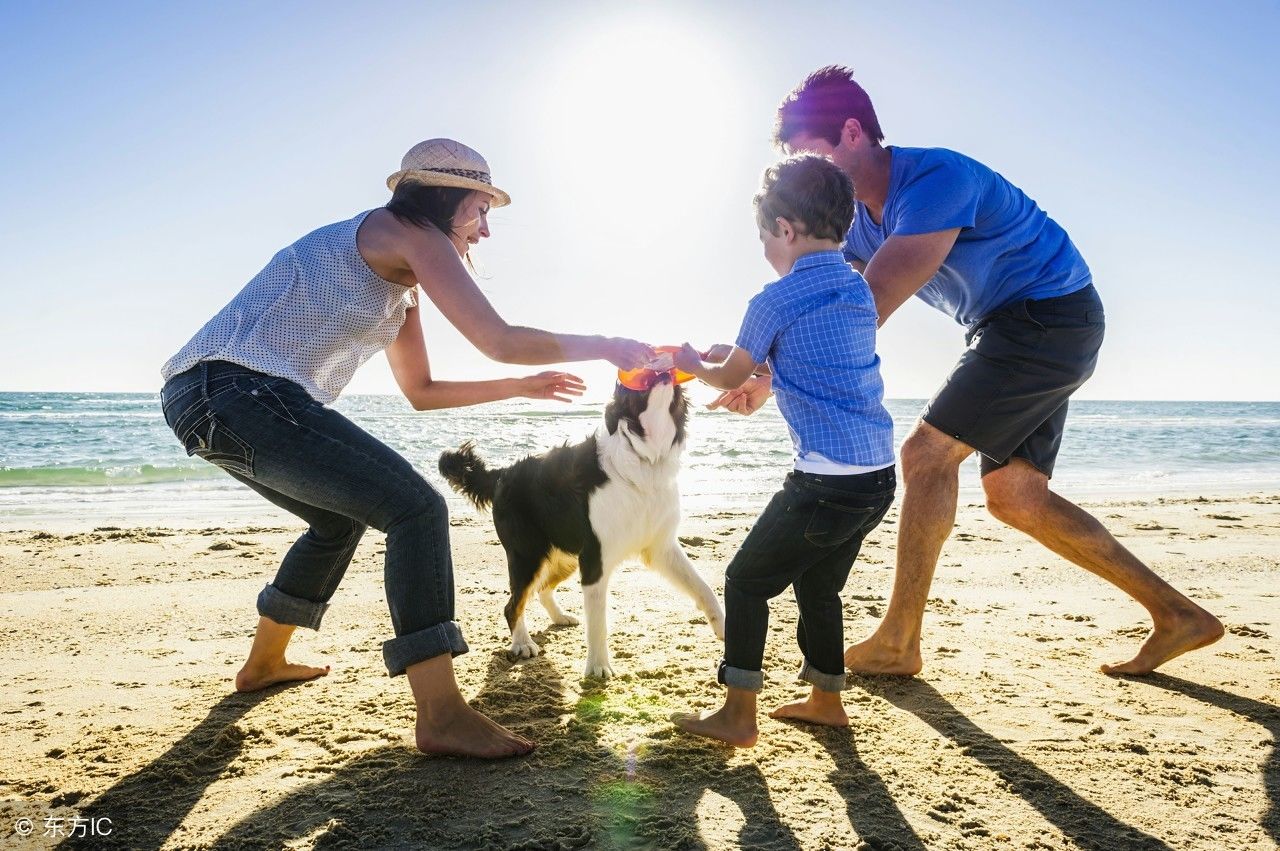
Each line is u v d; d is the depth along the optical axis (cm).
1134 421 4997
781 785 252
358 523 327
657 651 402
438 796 243
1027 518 367
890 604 362
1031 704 323
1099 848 216
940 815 233
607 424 388
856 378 269
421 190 284
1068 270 352
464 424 3238
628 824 227
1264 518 930
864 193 366
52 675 363
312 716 308
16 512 995
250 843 217
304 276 274
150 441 2305
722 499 1157
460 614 490
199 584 566
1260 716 308
